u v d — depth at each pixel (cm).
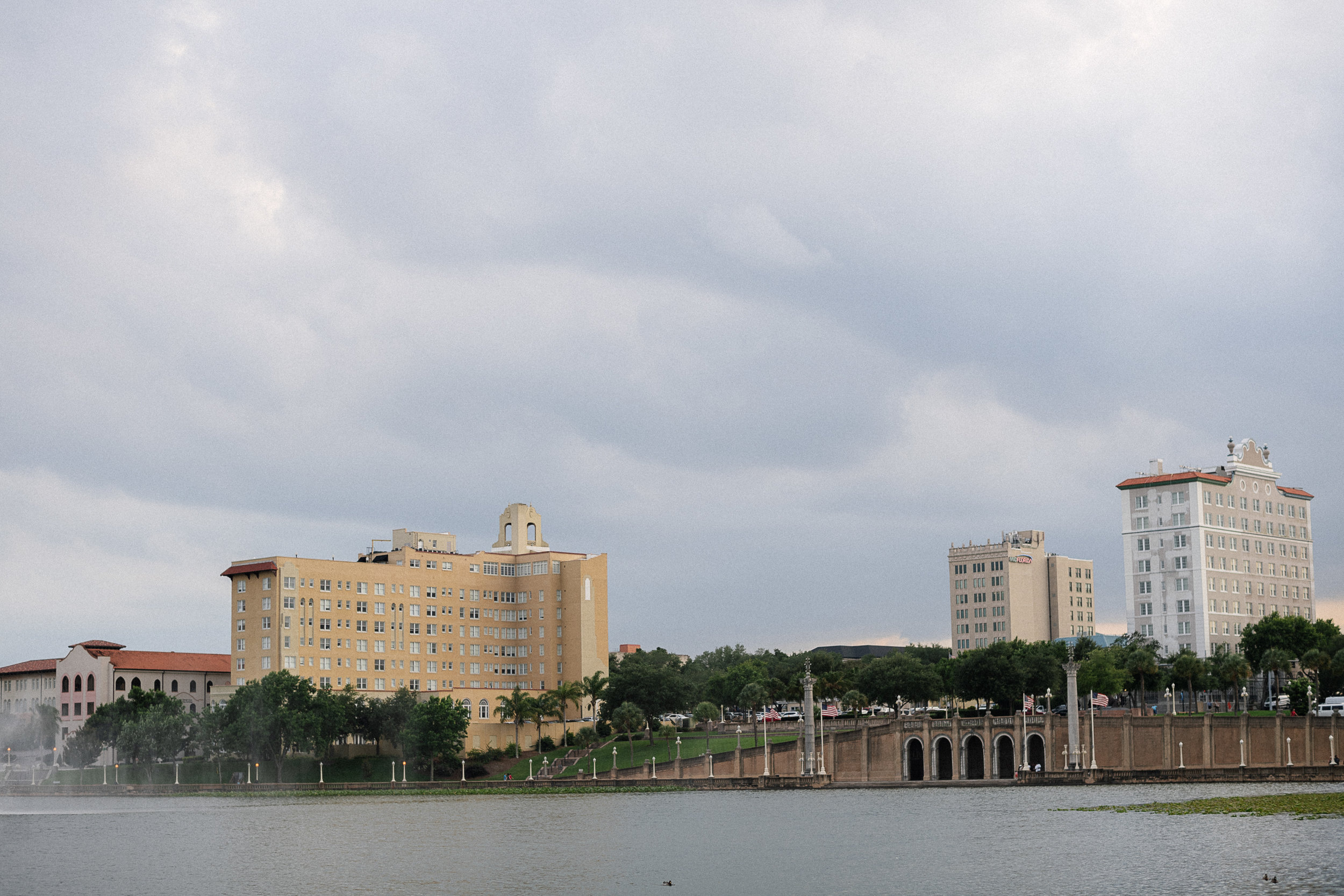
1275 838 13938
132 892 12938
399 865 14575
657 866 13975
